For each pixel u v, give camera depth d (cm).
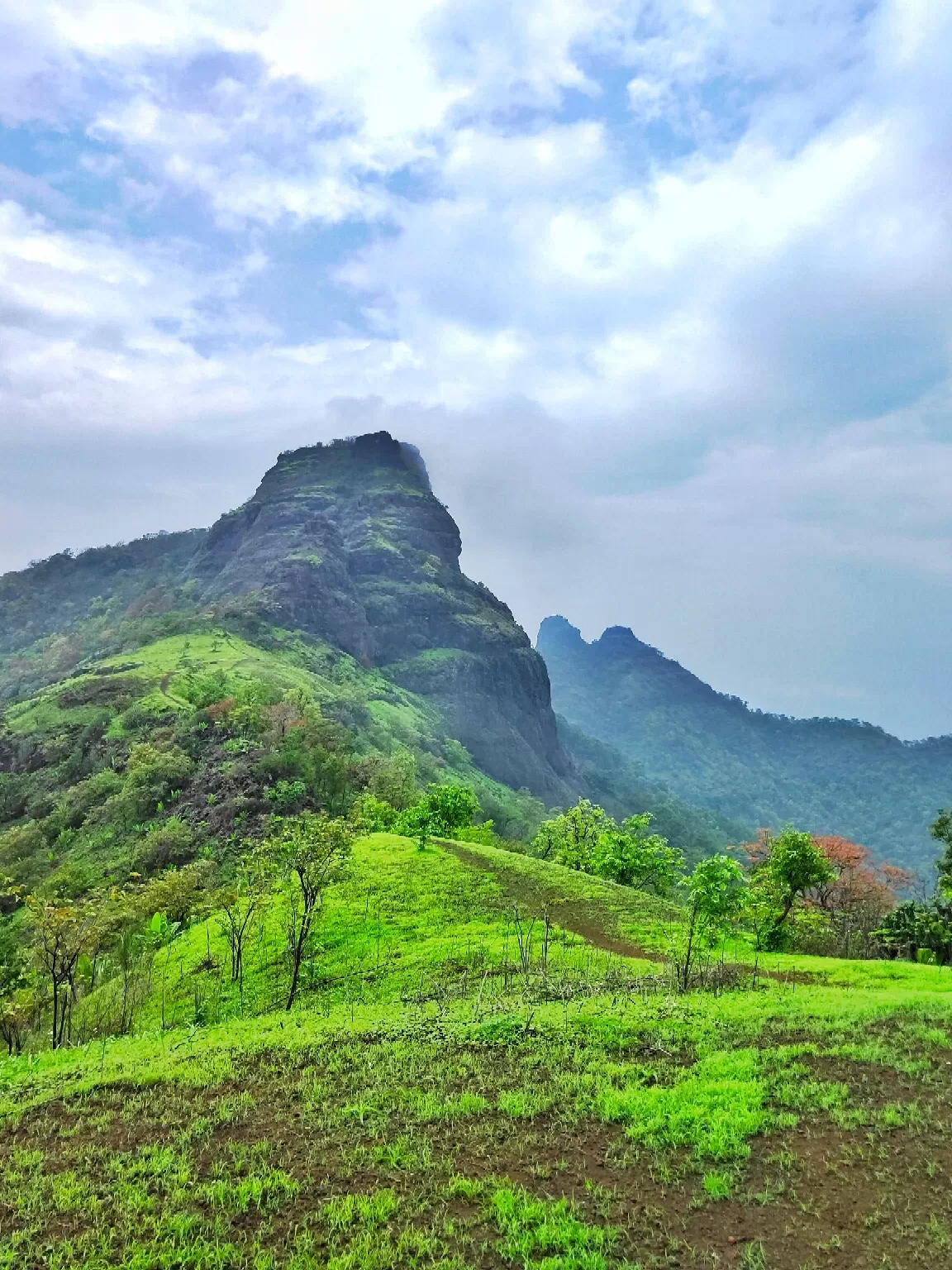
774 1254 1068
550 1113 1510
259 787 8919
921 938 4816
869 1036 1880
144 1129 1523
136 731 11094
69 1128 1547
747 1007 2172
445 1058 1839
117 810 8962
